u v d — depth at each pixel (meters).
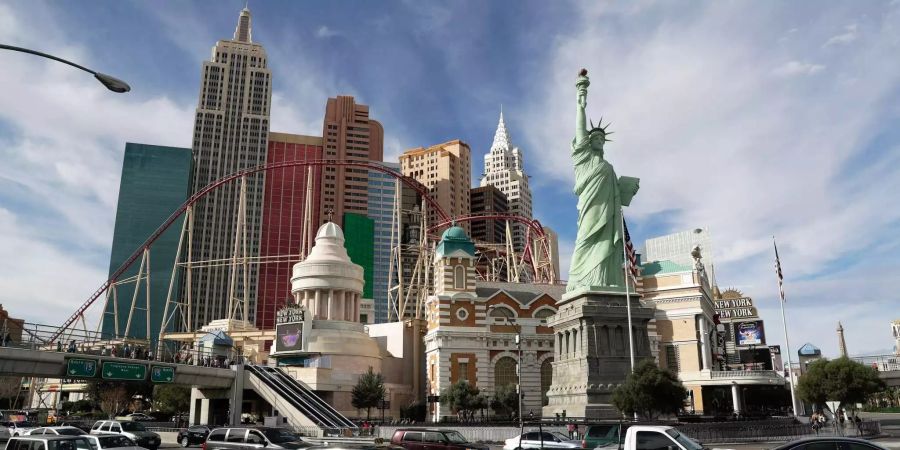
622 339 113.25
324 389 134.88
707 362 155.12
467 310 146.75
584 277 120.88
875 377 110.06
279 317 148.00
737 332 196.00
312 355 141.38
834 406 86.38
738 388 151.12
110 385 171.62
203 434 92.00
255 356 174.88
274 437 56.56
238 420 117.94
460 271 151.00
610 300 116.06
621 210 114.19
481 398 129.62
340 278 154.88
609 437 52.16
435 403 140.75
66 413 175.88
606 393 108.75
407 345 163.25
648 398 89.19
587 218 122.62
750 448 72.38
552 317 128.50
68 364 95.19
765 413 147.12
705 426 81.00
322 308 153.75
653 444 39.66
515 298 151.75
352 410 139.25
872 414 177.75
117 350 107.44
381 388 134.12
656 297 162.00
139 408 193.38
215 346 150.12
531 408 143.00
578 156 125.69
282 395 114.88
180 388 159.25
